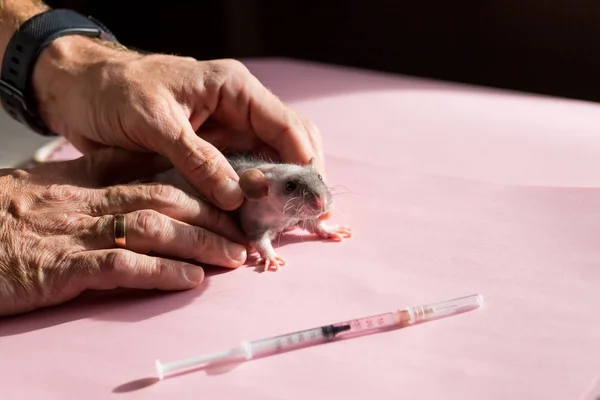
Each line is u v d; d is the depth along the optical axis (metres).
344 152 0.71
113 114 0.59
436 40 1.16
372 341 0.49
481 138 0.74
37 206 0.55
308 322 0.50
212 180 0.56
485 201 0.62
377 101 0.83
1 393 0.47
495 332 0.49
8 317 0.53
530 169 0.67
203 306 0.53
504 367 0.46
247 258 0.58
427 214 0.61
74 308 0.54
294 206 0.57
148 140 0.58
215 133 0.64
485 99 0.83
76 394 0.46
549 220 0.59
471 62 1.14
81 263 0.53
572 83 1.08
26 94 0.65
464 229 0.59
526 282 0.53
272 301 0.52
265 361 0.48
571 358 0.47
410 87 0.88
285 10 1.24
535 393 0.45
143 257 0.54
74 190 0.56
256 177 0.56
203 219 0.57
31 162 0.70
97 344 0.50
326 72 0.93
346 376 0.46
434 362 0.47
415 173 0.67
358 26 1.20
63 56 0.64
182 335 0.50
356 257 0.57
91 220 0.55
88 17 0.68
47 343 0.50
